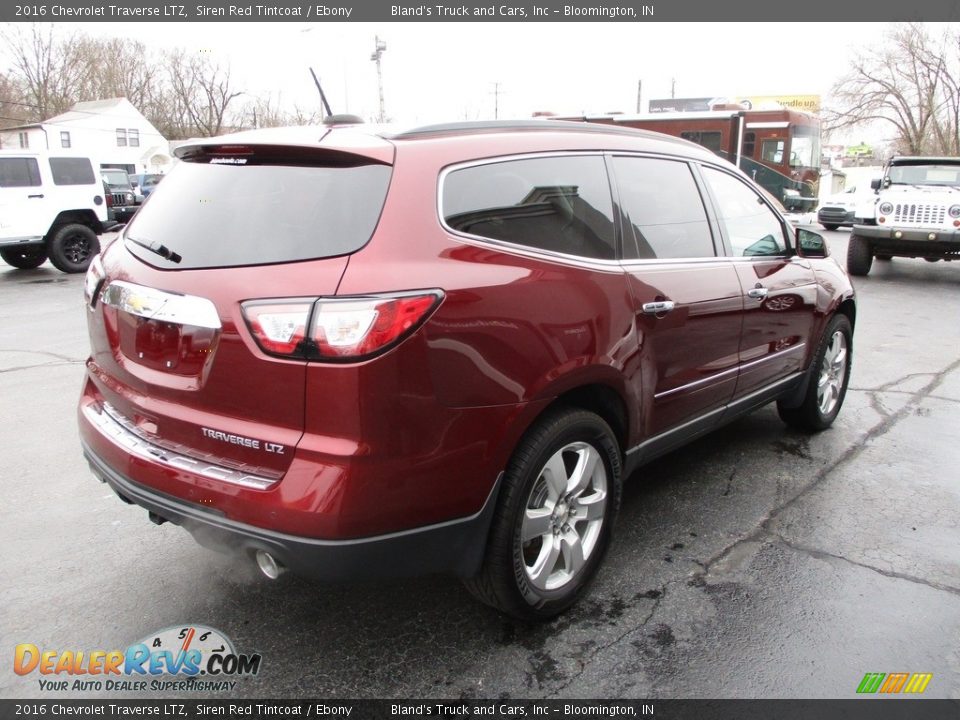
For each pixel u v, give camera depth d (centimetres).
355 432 204
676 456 434
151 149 6359
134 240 265
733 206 371
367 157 227
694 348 324
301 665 251
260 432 215
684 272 317
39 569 307
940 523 352
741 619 276
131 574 304
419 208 223
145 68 7038
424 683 242
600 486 283
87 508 362
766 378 393
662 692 239
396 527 215
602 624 273
